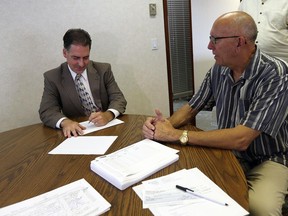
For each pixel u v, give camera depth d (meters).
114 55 2.43
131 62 2.51
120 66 2.48
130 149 1.06
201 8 4.25
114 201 0.75
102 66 1.85
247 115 1.11
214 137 1.06
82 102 1.78
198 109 1.48
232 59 1.17
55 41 2.21
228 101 1.31
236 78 1.27
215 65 1.42
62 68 1.74
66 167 1.00
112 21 2.36
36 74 2.21
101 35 2.35
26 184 0.89
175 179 0.83
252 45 1.16
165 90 2.72
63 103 1.74
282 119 1.11
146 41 2.52
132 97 2.59
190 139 1.08
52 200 0.78
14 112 2.21
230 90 1.29
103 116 1.50
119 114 1.62
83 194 0.79
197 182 0.81
